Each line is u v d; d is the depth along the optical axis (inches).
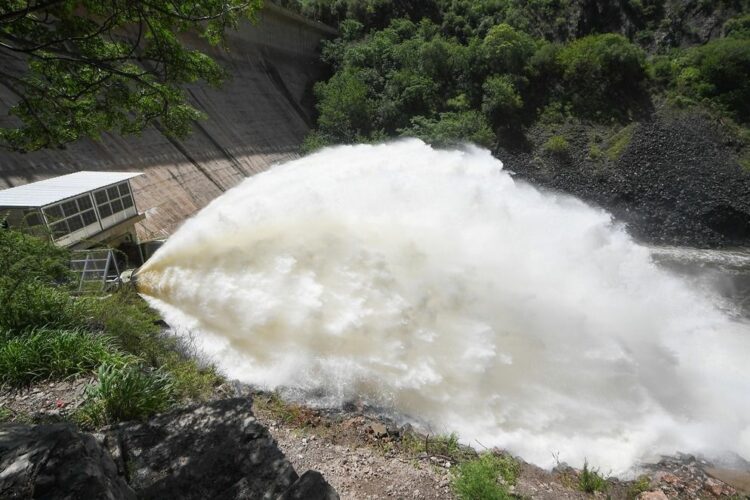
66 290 432.8
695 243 1348.4
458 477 324.8
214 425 238.7
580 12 2343.8
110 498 152.4
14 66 900.6
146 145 1085.1
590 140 1737.2
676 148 1594.5
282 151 1662.2
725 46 1770.4
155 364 383.2
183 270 550.0
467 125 1779.0
